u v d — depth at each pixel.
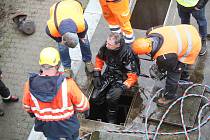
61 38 6.14
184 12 6.50
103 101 6.68
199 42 5.72
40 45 8.01
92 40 7.43
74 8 6.03
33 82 4.88
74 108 5.14
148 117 6.29
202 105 6.39
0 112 7.06
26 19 8.38
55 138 5.46
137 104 6.46
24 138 6.80
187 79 6.61
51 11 6.13
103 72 6.84
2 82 6.82
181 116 6.15
